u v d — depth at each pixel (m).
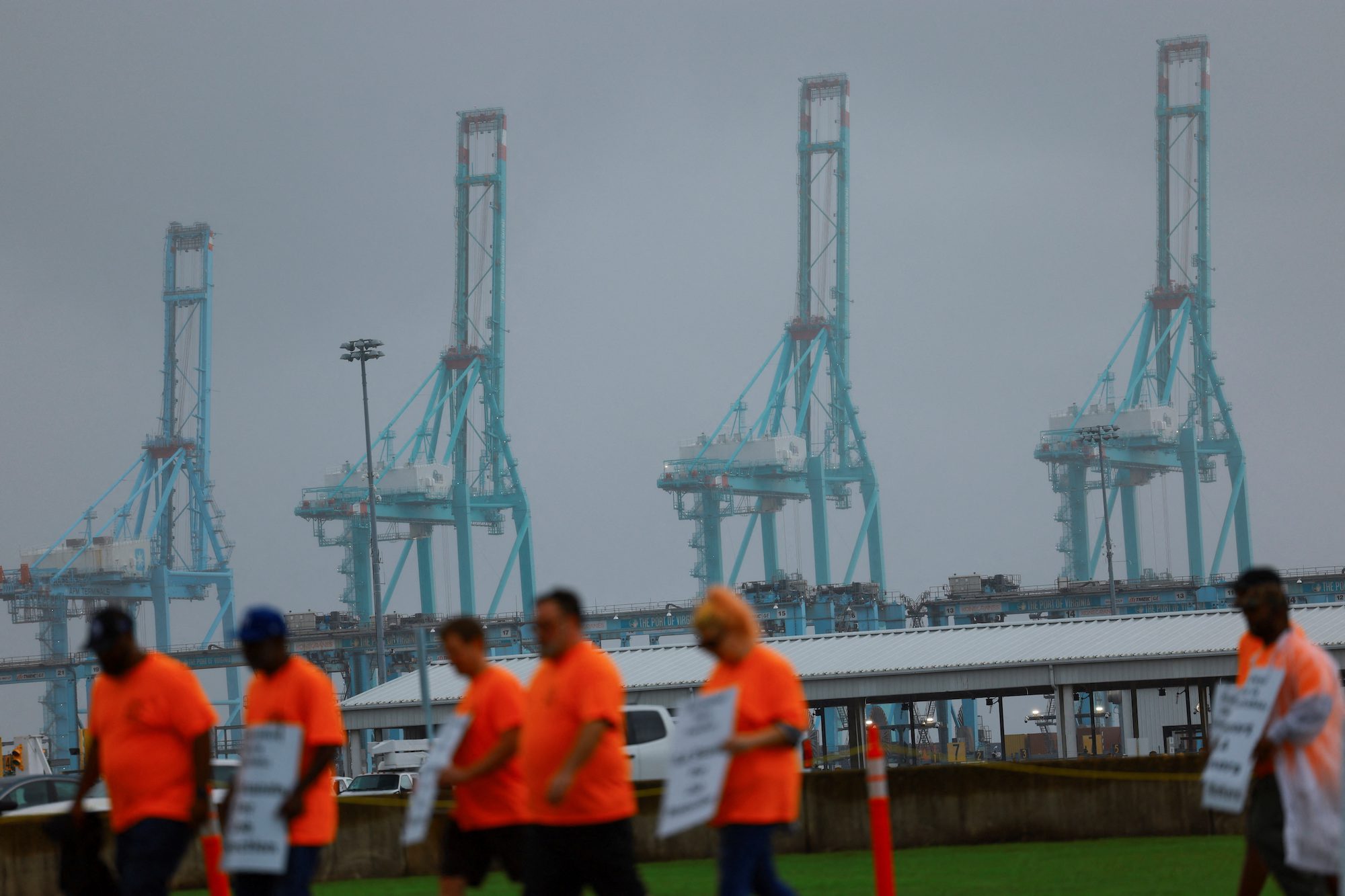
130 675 32.41
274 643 31.53
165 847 32.12
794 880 56.91
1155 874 53.34
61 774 81.19
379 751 146.75
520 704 33.22
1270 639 31.41
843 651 196.25
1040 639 188.62
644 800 69.81
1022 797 68.06
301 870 31.19
